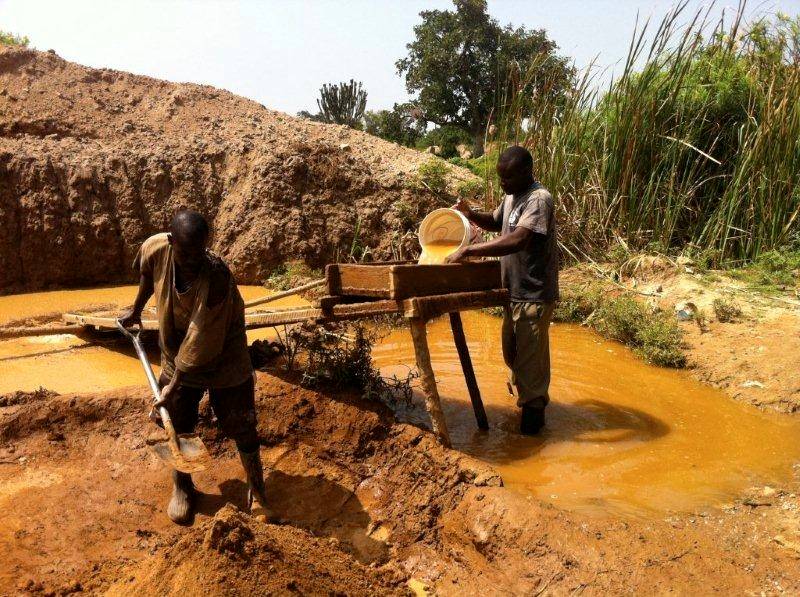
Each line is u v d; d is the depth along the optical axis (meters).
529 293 5.12
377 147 13.48
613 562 3.57
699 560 3.62
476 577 3.69
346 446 4.88
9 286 10.30
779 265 8.70
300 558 3.42
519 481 4.56
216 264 3.80
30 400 5.16
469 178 12.59
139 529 4.05
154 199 11.23
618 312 7.87
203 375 4.02
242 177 11.54
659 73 9.77
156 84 13.72
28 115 11.82
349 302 5.21
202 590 3.06
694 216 9.72
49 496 4.32
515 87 10.31
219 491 4.49
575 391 6.33
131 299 9.66
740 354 6.88
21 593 3.43
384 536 4.15
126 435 4.91
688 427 5.57
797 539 3.88
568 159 10.06
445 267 4.90
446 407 5.76
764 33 9.91
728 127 9.72
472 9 34.31
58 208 10.58
